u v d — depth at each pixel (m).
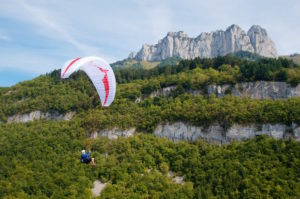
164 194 66.44
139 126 96.31
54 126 104.06
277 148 71.25
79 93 121.06
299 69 95.44
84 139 94.50
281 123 77.56
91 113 105.62
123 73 140.38
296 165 64.75
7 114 123.25
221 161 72.69
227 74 103.06
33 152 88.75
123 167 78.56
